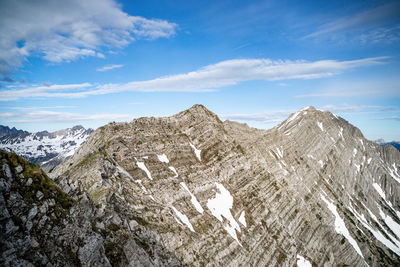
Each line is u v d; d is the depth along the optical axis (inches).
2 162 1036.5
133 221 1764.3
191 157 3499.0
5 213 929.5
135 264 1435.8
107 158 2396.7
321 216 5128.0
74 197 1371.8
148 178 2719.0
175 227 2241.6
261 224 3385.8
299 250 3784.5
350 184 7303.2
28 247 943.0
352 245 4982.8
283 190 4468.5
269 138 5910.4
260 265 2802.7
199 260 2138.3
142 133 3265.3
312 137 7386.8
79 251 1114.1
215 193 3240.7
